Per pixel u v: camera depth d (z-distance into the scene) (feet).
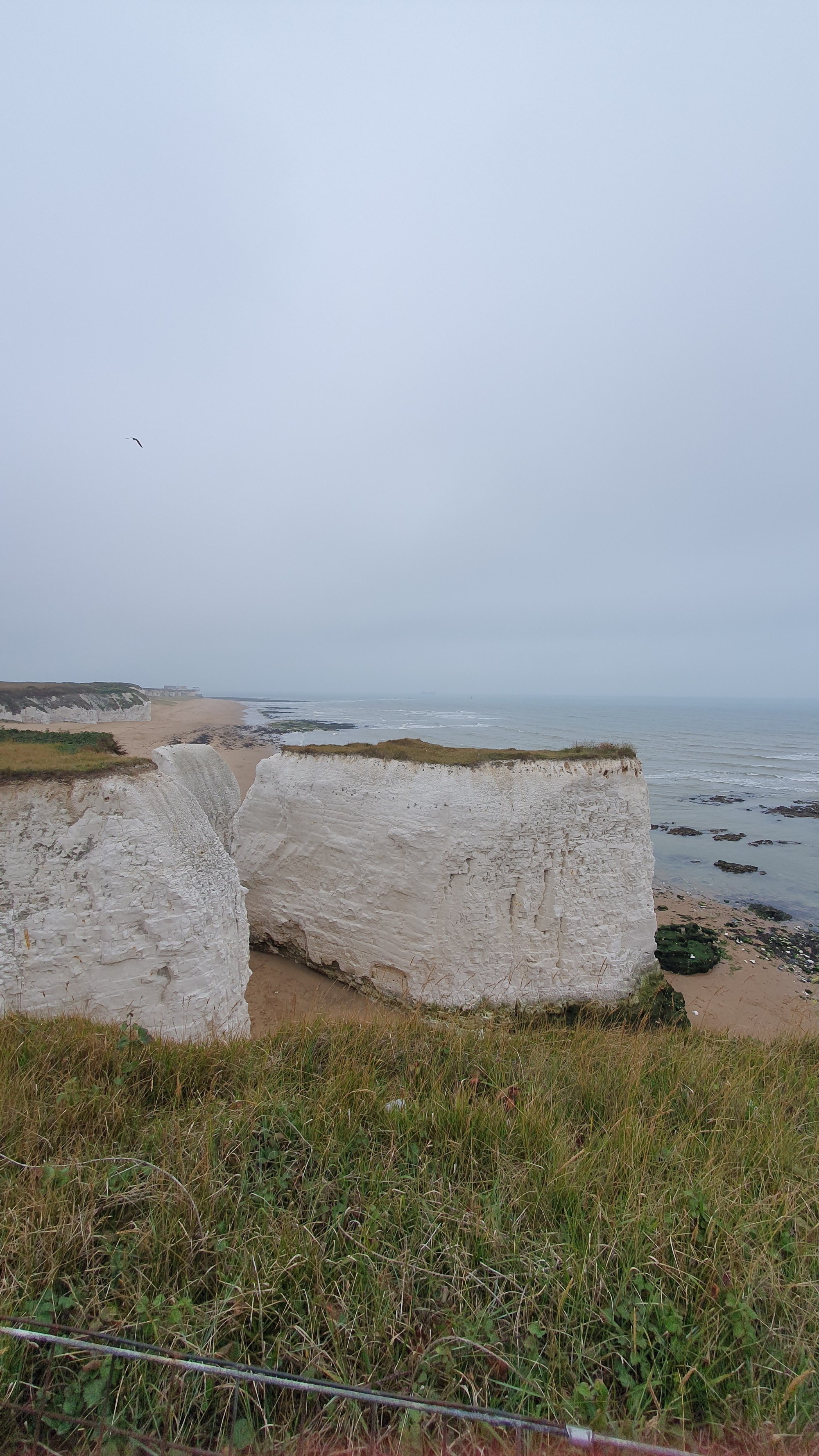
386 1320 8.26
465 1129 12.53
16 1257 8.75
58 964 20.84
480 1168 11.69
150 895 22.39
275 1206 10.24
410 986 32.19
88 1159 10.80
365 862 34.17
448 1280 9.03
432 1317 8.50
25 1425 7.07
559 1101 14.33
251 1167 11.11
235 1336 8.23
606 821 33.50
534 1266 9.18
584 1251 9.43
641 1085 15.52
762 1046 21.98
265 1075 14.70
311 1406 7.55
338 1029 18.20
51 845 21.15
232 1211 10.03
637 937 34.35
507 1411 7.50
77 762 23.86
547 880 32.50
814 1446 7.19
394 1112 12.90
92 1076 13.94
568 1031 23.73
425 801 32.73
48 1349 7.57
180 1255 9.04
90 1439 6.89
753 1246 9.75
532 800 32.35
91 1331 7.56
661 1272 9.23
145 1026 22.18
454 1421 7.32
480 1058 16.72
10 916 20.31
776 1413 7.45
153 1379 7.48
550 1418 7.45
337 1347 7.95
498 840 31.86
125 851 22.15
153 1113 12.81
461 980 31.68
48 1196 9.52
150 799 23.61
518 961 32.01
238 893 26.68
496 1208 10.16
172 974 22.79
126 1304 8.34
